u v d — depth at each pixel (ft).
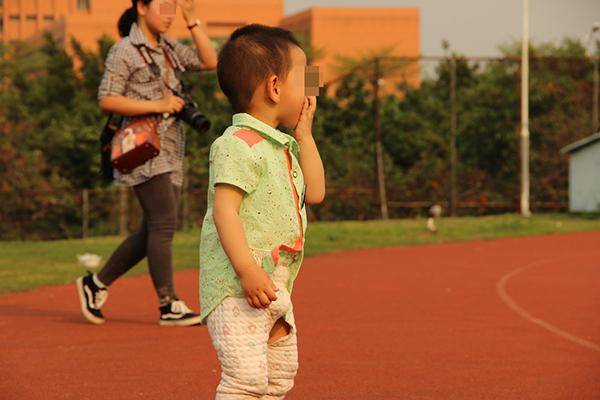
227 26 383.24
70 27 347.36
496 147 145.69
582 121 139.54
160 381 25.21
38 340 31.40
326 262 63.82
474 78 173.68
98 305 34.99
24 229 118.52
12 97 152.15
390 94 166.91
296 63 16.93
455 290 47.19
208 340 31.30
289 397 23.62
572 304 41.98
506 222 104.73
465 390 24.44
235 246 16.03
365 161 139.44
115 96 33.63
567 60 146.41
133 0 34.60
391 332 33.50
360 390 24.36
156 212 34.09
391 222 109.29
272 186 16.61
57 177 128.98
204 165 126.62
